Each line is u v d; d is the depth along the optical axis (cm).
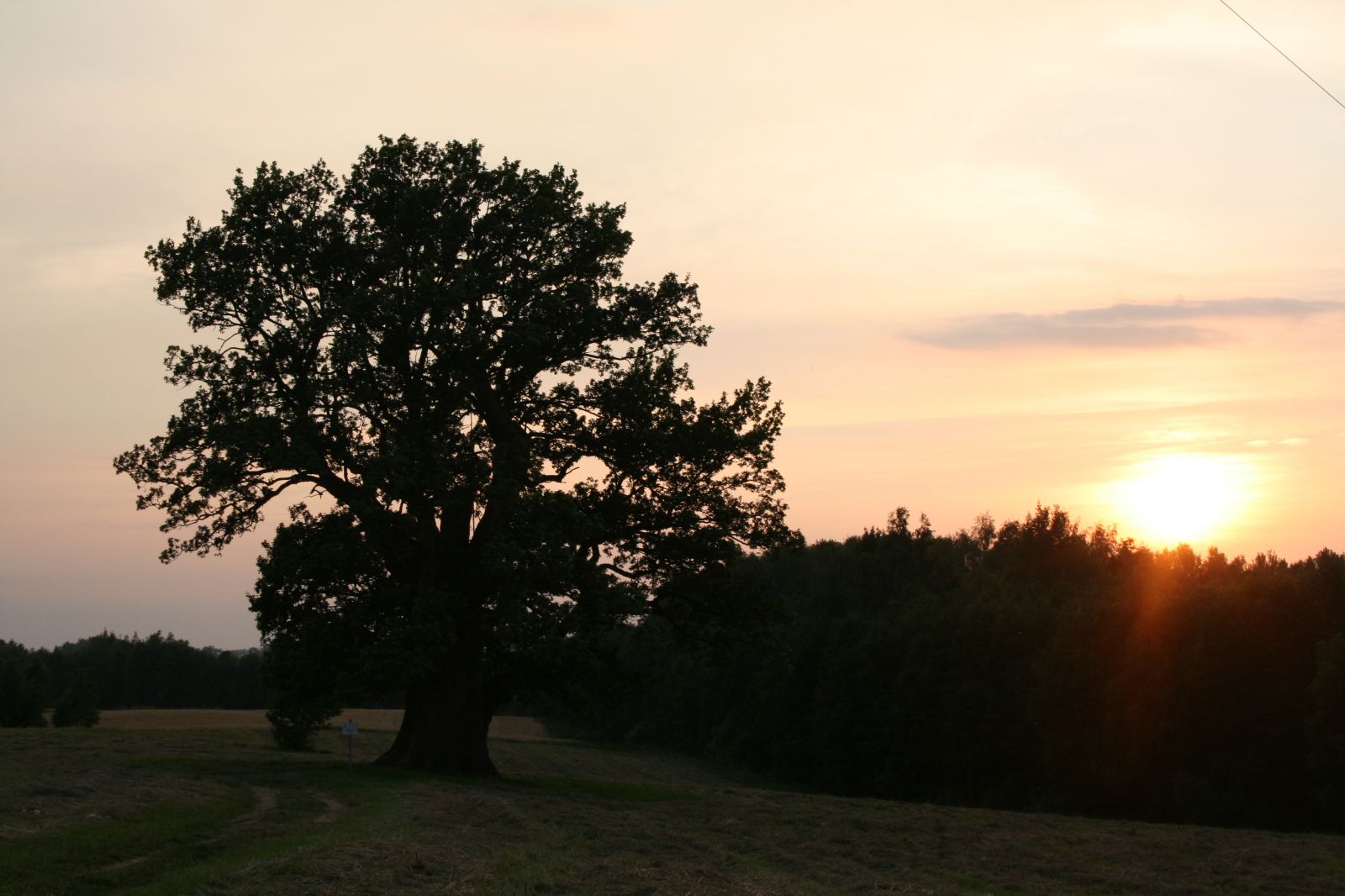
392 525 3222
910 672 7781
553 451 3597
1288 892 1755
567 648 3192
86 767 2895
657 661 11388
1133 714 5797
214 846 1767
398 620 3188
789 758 8919
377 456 3209
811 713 8844
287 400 3428
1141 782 5859
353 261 3403
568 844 2031
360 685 3197
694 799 3231
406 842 1830
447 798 2684
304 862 1541
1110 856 2136
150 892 1353
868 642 8325
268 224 3425
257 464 3294
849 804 3297
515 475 3325
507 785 3297
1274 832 2673
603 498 3625
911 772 7719
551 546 3177
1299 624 5331
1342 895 1733
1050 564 11638
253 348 3450
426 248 3384
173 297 3403
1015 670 7144
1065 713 6425
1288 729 5203
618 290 3678
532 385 3684
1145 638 5875
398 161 3488
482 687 3619
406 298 3297
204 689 15925
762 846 2178
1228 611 5541
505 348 3422
